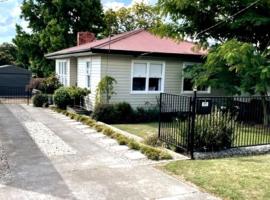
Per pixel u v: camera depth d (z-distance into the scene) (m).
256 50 12.05
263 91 10.96
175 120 8.23
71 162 6.48
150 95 13.98
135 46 13.80
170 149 7.86
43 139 8.61
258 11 11.70
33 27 29.44
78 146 7.89
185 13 12.72
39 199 4.61
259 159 7.02
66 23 27.53
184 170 6.00
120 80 13.27
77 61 16.56
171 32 13.14
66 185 5.17
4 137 8.79
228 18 12.27
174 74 14.41
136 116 12.88
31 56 29.62
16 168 5.99
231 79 12.22
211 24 12.91
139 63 13.59
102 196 4.75
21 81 23.70
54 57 19.62
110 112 12.30
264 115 9.62
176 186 5.20
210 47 13.25
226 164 6.45
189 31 13.21
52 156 6.91
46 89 18.27
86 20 28.39
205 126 7.44
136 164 6.42
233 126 7.87
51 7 28.11
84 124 11.13
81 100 15.23
